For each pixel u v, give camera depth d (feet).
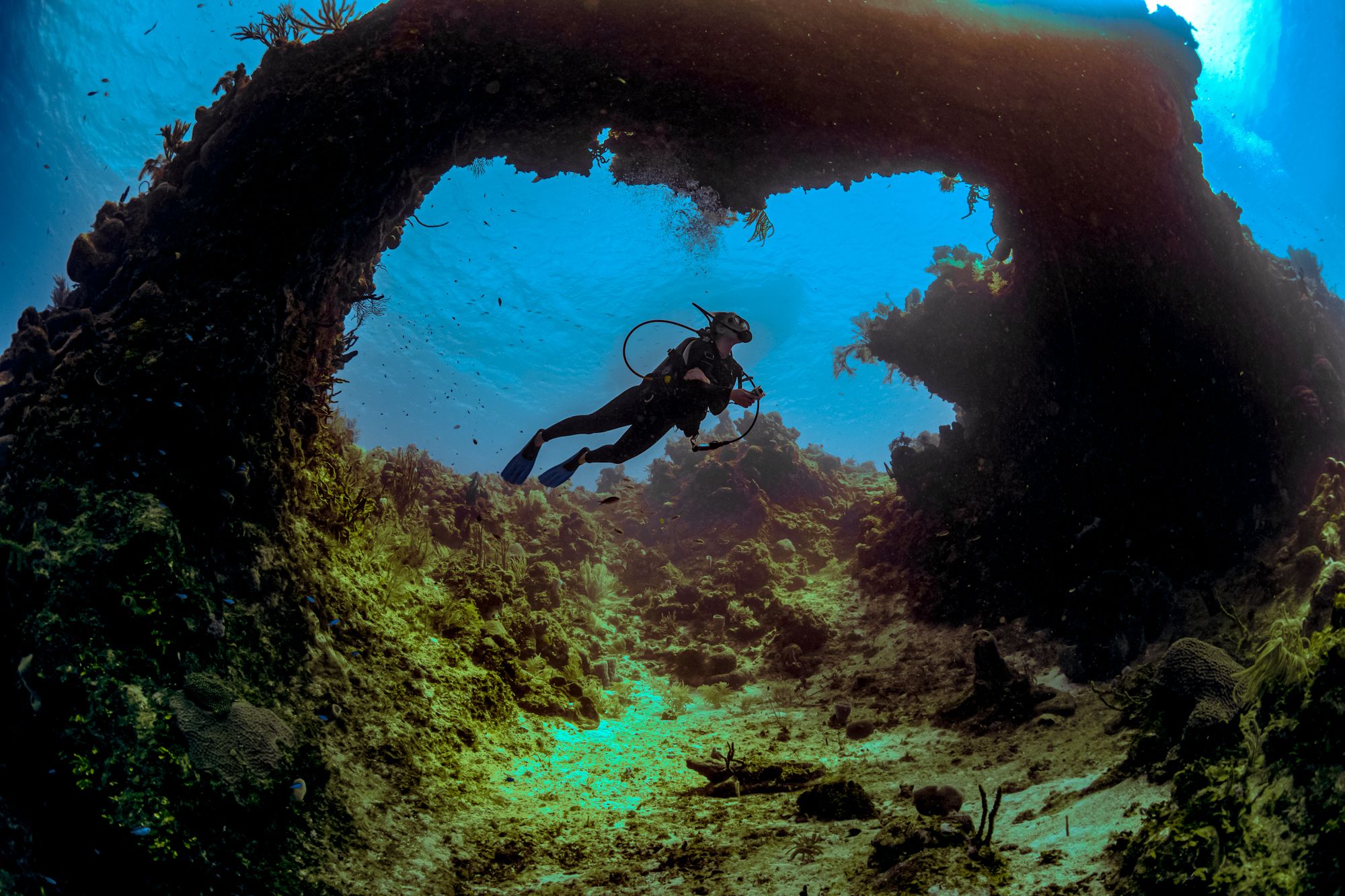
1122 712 24.02
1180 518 32.73
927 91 31.04
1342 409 34.86
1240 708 16.62
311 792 19.89
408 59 27.48
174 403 22.04
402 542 36.17
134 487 22.03
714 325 17.35
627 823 23.09
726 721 34.99
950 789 20.18
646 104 29.63
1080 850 16.17
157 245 26.23
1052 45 32.07
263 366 25.68
